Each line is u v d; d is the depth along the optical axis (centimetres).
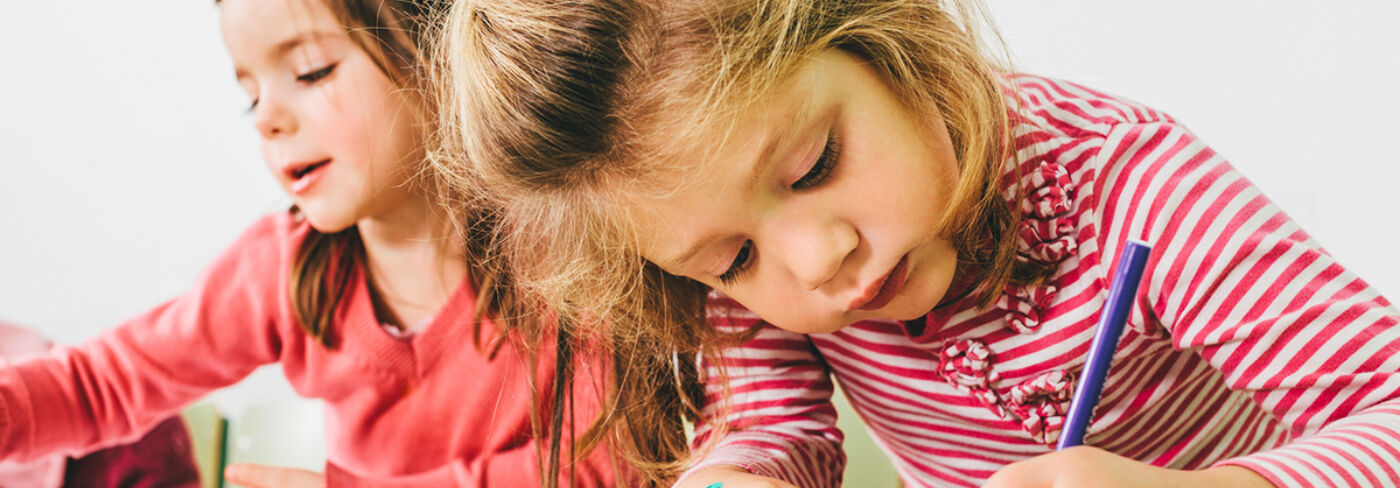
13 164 192
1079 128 95
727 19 80
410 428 143
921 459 111
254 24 135
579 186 85
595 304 99
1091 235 93
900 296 87
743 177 79
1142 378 99
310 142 137
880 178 80
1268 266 86
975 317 98
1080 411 80
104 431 156
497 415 138
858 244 82
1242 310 87
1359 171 139
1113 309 79
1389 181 137
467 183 97
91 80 189
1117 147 92
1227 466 79
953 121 86
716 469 99
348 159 136
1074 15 137
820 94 79
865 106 81
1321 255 87
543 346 129
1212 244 87
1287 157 142
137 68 186
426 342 142
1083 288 94
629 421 113
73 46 189
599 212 86
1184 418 103
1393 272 136
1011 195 93
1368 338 84
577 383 130
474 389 140
